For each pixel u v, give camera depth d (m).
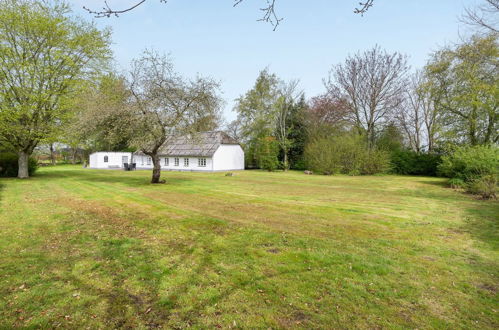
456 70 23.23
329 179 23.39
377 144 32.62
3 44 17.73
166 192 13.78
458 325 3.17
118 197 12.09
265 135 37.31
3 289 3.88
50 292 3.81
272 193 13.97
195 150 34.12
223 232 6.76
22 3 18.36
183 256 5.17
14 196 12.11
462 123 24.33
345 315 3.34
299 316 3.31
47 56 18.95
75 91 19.80
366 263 4.87
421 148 34.97
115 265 4.74
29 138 18.88
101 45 20.94
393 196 13.30
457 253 5.45
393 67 29.50
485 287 4.09
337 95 33.12
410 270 4.62
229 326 3.12
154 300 3.65
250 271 4.52
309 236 6.45
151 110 14.57
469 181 16.00
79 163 50.81
